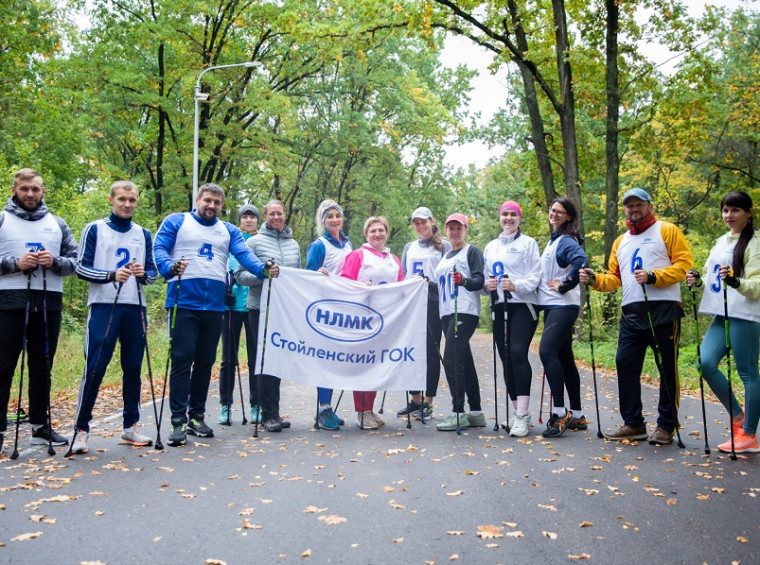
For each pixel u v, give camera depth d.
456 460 5.50
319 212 7.61
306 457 5.59
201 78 22.25
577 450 5.89
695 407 8.58
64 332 15.41
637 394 6.34
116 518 3.97
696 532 3.78
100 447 5.98
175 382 6.17
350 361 7.10
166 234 6.32
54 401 9.02
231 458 5.55
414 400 7.93
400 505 4.25
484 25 17.66
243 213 8.13
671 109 19.36
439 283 7.19
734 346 5.79
